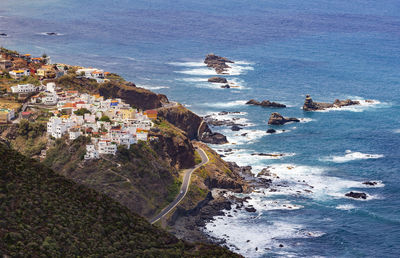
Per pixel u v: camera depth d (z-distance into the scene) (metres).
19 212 134.38
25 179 147.12
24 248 123.56
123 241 139.50
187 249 148.62
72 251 129.12
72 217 140.12
